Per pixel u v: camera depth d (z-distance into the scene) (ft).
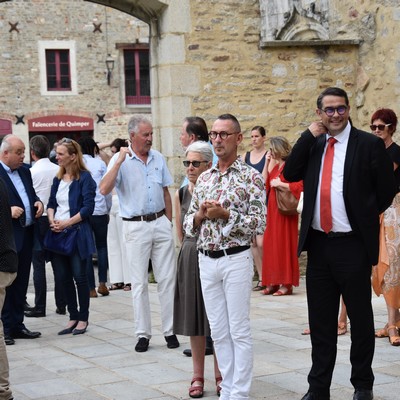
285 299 26.55
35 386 16.66
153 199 20.03
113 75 82.38
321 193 14.49
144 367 18.06
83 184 22.29
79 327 22.25
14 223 21.21
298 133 31.37
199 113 30.40
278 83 31.09
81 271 22.15
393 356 18.39
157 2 29.68
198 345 15.75
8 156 21.45
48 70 80.94
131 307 26.13
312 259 14.88
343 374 16.96
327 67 31.53
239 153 30.83
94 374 17.54
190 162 16.20
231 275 14.11
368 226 14.32
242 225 14.02
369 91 31.27
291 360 18.20
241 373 14.14
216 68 30.45
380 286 19.94
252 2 30.71
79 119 81.76
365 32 31.37
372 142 14.43
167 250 20.15
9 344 21.03
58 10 80.28
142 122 20.04
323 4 43.16
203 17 30.22
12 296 21.42
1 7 78.69
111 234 29.96
